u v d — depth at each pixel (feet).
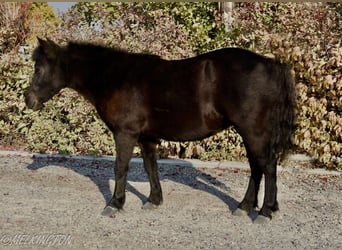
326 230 15.52
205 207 17.94
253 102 15.25
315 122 23.91
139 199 18.99
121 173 16.83
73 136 27.17
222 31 27.14
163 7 29.27
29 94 17.53
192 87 15.83
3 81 28.12
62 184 21.17
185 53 25.46
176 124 16.28
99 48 17.22
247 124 15.42
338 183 21.90
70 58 17.24
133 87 16.42
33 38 35.50
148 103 16.35
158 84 16.20
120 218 16.49
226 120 15.97
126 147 16.70
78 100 26.58
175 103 16.03
